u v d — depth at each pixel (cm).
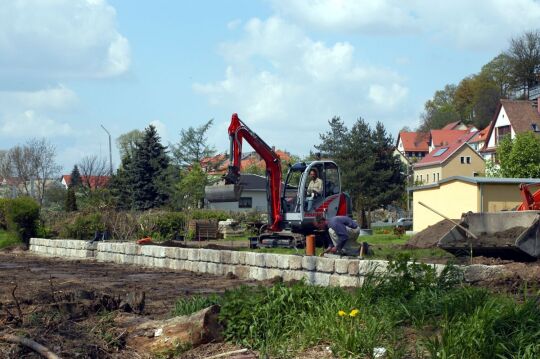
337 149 6412
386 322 795
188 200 5822
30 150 7900
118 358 849
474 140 9850
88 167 7538
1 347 828
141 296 1069
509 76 11719
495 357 674
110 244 2389
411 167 8725
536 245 1562
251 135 2370
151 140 6303
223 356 814
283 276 1541
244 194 7350
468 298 818
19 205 3194
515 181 3022
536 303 781
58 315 948
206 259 1842
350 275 1342
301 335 817
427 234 2444
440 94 14325
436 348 695
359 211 6278
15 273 1894
